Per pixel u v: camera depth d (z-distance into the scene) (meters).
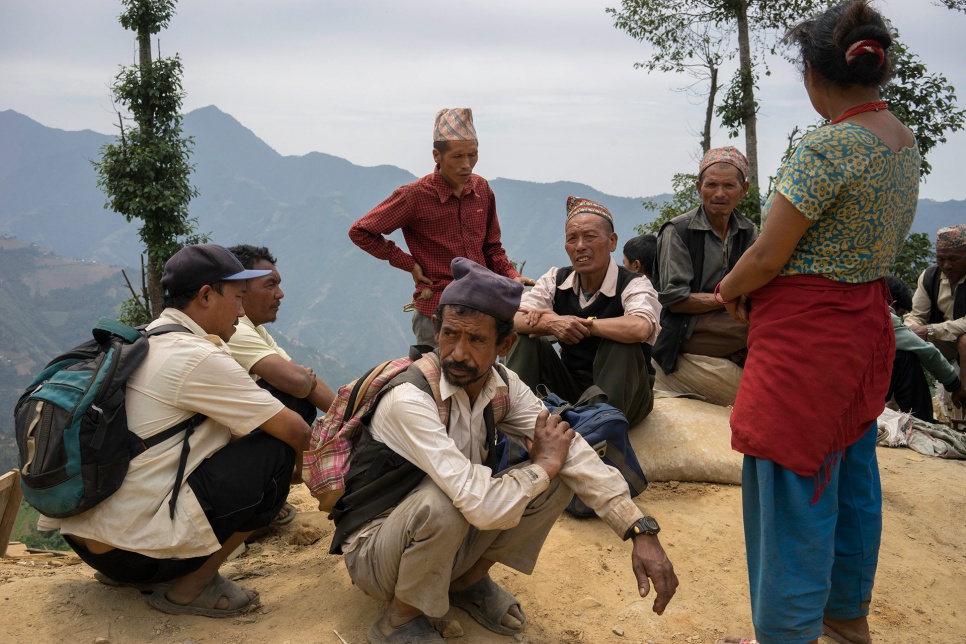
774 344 2.63
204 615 2.95
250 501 2.87
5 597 3.00
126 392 2.79
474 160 4.81
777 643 2.64
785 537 2.62
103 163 26.44
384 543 2.59
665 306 4.95
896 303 7.16
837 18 2.56
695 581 3.50
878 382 2.70
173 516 2.77
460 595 3.04
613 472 2.71
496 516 2.46
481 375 2.64
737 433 2.70
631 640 3.01
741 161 4.70
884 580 3.68
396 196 4.90
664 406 4.97
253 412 2.86
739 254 4.84
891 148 2.52
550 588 3.32
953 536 4.32
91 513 2.76
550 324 4.27
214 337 2.99
